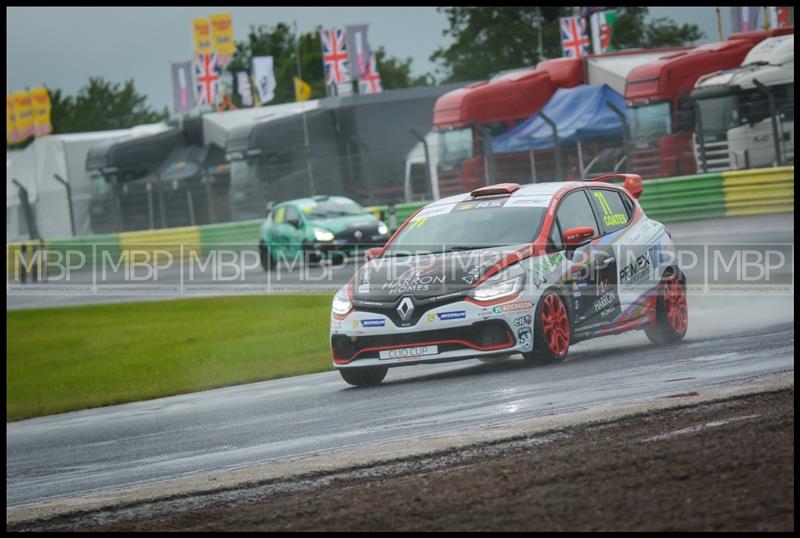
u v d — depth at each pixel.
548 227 34.44
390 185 116.69
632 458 17.55
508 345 32.03
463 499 16.17
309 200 94.00
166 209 131.25
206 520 17.23
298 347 49.81
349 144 117.94
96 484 23.31
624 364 31.86
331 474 20.25
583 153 100.38
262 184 118.50
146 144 133.00
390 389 32.69
